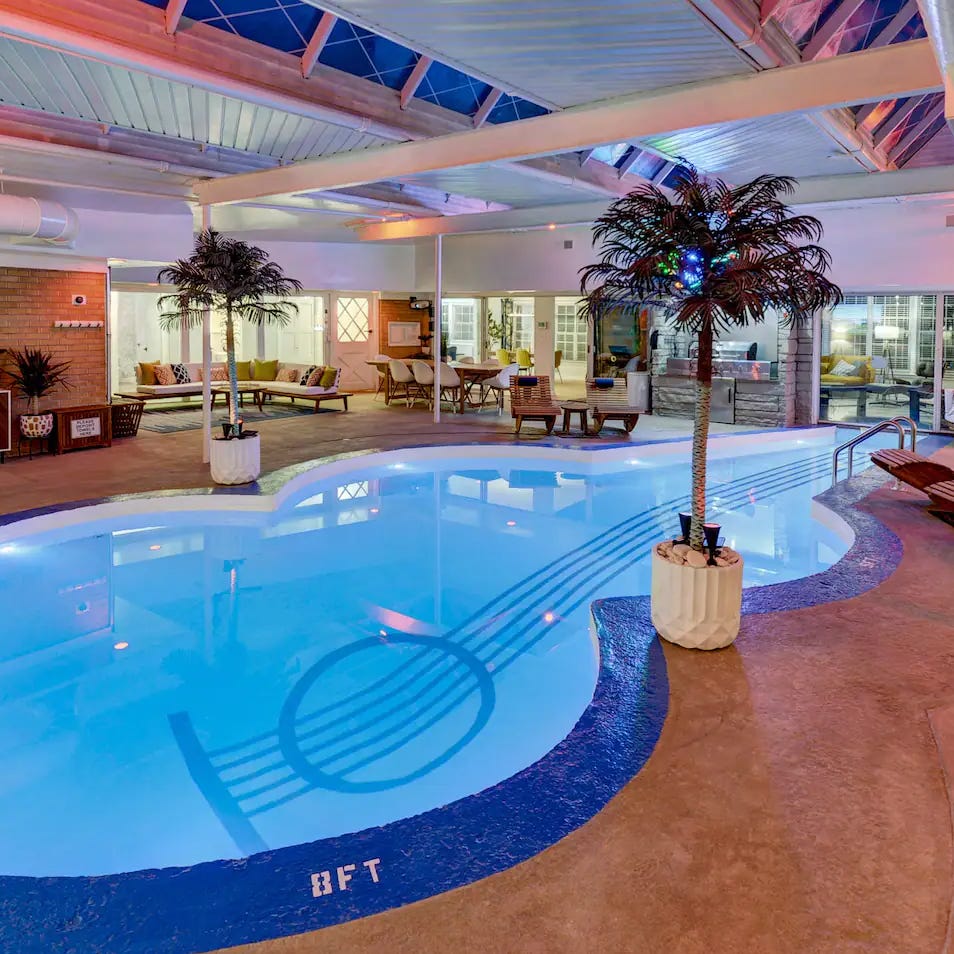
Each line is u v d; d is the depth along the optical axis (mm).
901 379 13438
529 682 4656
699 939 2201
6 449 9852
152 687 4543
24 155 7730
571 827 2719
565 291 15641
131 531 7555
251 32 5355
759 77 5480
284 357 19281
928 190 9422
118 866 3027
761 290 3910
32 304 10656
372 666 4848
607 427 13453
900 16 5801
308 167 8477
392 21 4570
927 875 2459
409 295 18891
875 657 4090
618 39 4820
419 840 2662
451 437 12023
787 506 8797
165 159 8281
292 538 7465
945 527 6602
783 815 2771
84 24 4559
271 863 2561
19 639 5160
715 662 4031
